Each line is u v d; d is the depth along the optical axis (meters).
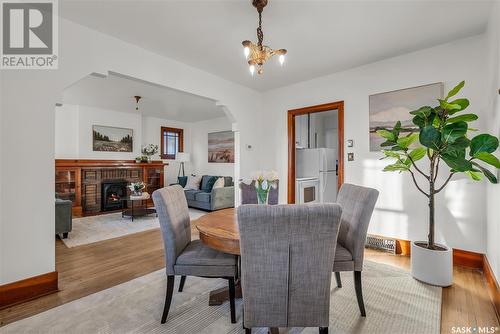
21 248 1.99
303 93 3.99
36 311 1.85
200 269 1.75
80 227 4.35
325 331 1.31
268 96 4.46
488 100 2.37
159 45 2.82
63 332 1.62
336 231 1.20
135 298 2.04
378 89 3.24
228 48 2.89
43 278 2.08
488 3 2.08
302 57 3.12
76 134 5.66
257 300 1.28
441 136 2.02
